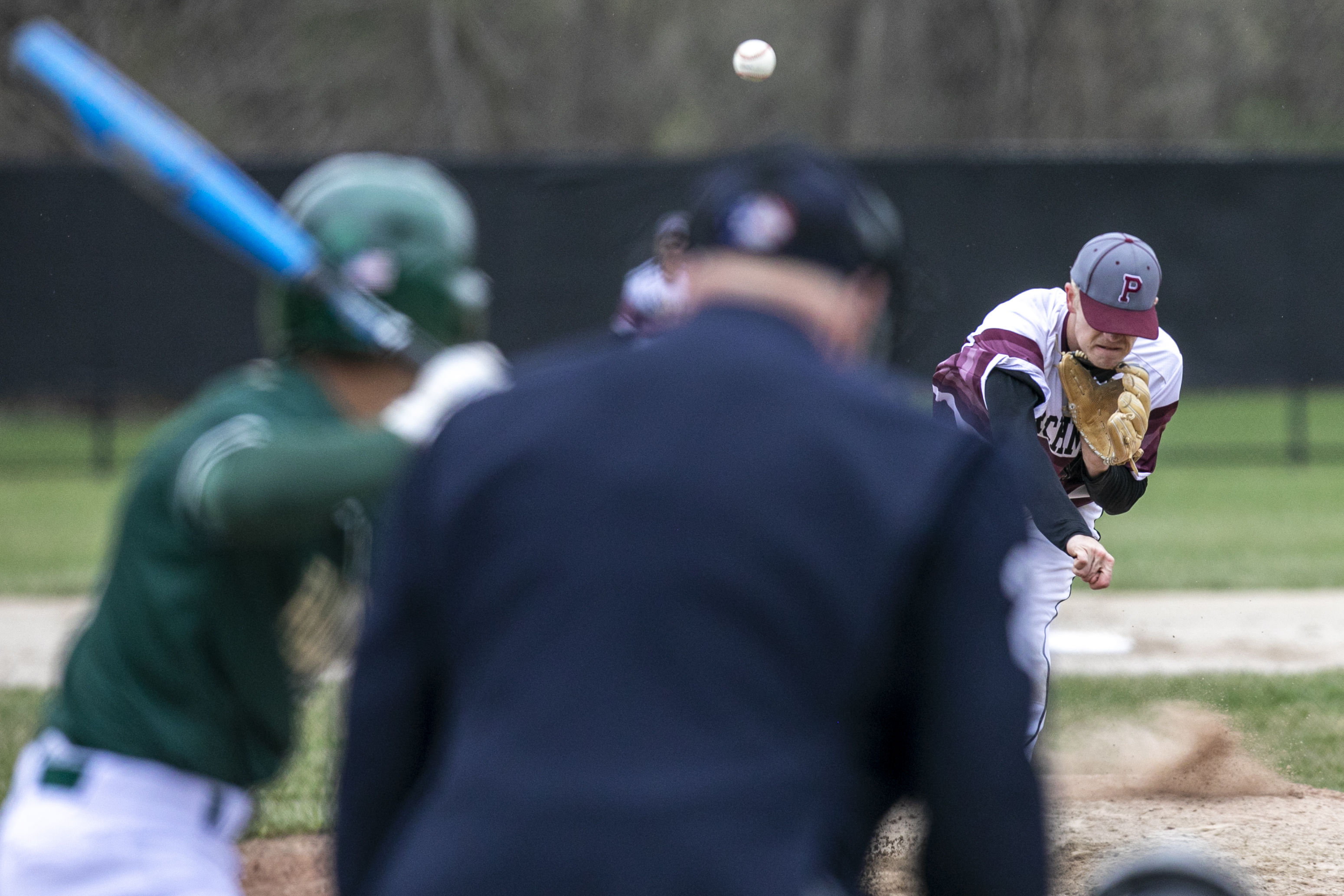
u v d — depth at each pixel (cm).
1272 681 2594
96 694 812
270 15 9156
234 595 796
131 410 7600
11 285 5862
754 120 10838
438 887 611
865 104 10062
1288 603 3406
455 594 656
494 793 618
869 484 640
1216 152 5841
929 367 5697
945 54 9694
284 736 849
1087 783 2053
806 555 625
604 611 625
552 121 10588
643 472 639
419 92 9681
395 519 682
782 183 694
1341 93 10369
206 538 782
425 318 832
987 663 634
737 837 600
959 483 649
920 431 662
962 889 641
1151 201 5775
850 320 719
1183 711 2125
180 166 827
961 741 627
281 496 735
